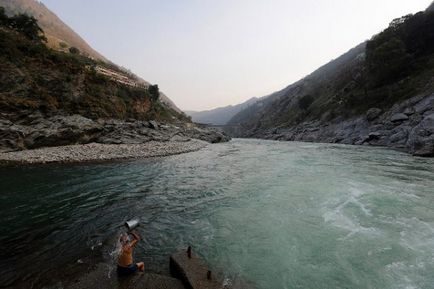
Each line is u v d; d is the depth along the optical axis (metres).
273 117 150.12
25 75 33.88
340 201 12.16
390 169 20.47
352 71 98.62
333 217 10.24
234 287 6.03
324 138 64.56
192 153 34.78
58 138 29.19
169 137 46.00
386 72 57.66
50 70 38.12
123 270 6.23
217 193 14.45
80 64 46.19
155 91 78.25
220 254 7.72
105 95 47.31
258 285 6.16
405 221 9.67
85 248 8.11
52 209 11.66
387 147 40.88
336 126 63.75
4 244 8.35
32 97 32.69
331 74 149.25
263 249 7.97
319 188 14.65
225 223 10.12
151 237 8.95
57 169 20.53
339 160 26.47
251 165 24.17
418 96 44.50
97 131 33.97
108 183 16.55
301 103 102.62
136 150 31.88
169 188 15.57
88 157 25.77
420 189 14.07
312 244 8.12
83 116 37.62
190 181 17.41
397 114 45.00
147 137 40.50
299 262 7.15
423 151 28.14
